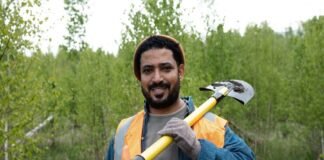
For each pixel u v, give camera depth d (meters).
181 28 11.76
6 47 9.05
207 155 2.54
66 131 18.83
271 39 24.08
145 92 2.76
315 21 20.64
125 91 13.21
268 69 22.84
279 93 22.83
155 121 2.84
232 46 18.45
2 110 9.09
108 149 3.07
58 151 21.12
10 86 9.56
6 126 9.31
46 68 13.86
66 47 24.23
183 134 2.54
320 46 19.77
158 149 2.54
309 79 20.00
